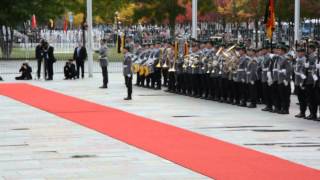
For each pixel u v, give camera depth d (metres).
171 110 46.59
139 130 37.28
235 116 43.41
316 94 41.28
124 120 41.47
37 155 29.98
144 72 62.62
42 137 35.06
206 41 54.94
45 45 73.31
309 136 35.25
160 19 114.25
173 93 58.66
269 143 32.97
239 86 49.34
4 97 55.66
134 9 117.62
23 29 153.38
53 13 115.94
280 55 44.72
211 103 51.12
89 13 76.94
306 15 97.94
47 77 76.38
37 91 60.56
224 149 31.19
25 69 73.69
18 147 32.09
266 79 45.84
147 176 25.47
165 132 36.50
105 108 47.84
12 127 38.84
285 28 112.38
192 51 55.81
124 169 26.80
